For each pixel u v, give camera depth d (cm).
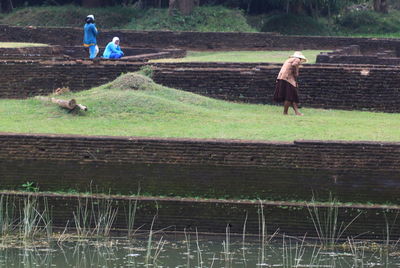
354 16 8344
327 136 2378
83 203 2222
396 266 1900
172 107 2798
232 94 3306
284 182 2206
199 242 2138
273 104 3272
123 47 5738
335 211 2117
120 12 7681
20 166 2317
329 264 1919
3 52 4284
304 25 7525
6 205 2208
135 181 2267
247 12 8262
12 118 2716
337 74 3212
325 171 2189
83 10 7656
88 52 4441
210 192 2234
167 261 1938
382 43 5753
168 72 3334
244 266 1897
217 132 2462
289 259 1966
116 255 1989
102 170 2280
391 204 2169
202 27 6956
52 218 2231
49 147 2305
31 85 3316
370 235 2127
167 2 8188
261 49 5822
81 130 2503
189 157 2239
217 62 3434
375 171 2173
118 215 2206
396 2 9619
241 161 2219
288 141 2239
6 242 2114
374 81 3188
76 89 3356
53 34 5831
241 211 2170
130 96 2859
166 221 2194
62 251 2033
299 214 2144
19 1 8331
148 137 2281
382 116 3039
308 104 3241
